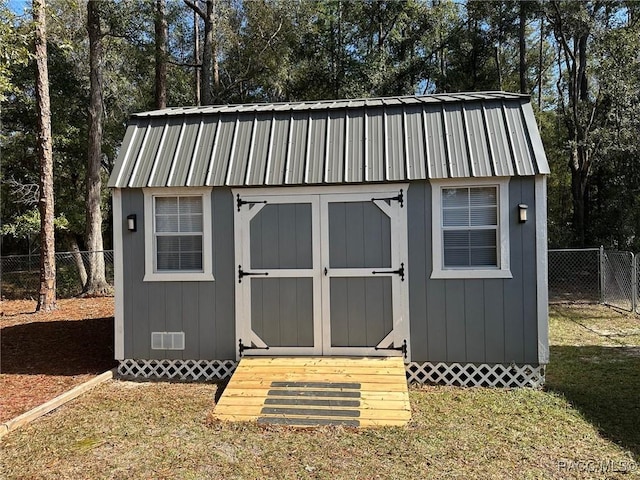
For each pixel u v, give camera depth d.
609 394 4.95
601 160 14.64
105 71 15.59
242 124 6.04
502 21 17.36
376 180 5.29
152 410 4.62
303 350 5.50
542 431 4.02
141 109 17.72
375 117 5.86
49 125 10.59
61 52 14.41
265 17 18.38
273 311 5.55
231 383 4.93
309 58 19.94
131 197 5.70
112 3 12.82
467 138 5.41
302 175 5.44
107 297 12.52
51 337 7.98
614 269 11.20
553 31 16.66
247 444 3.86
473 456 3.58
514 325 5.16
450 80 19.25
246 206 5.56
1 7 7.78
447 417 4.36
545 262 5.08
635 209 14.27
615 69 13.17
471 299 5.23
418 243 5.32
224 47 19.20
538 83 19.42
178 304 5.67
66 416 4.47
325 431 4.08
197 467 3.47
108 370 5.99
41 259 10.62
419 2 19.75
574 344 7.30
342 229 5.44
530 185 5.11
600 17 14.49
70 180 16.12
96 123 12.90
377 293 5.39
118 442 3.90
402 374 4.97
